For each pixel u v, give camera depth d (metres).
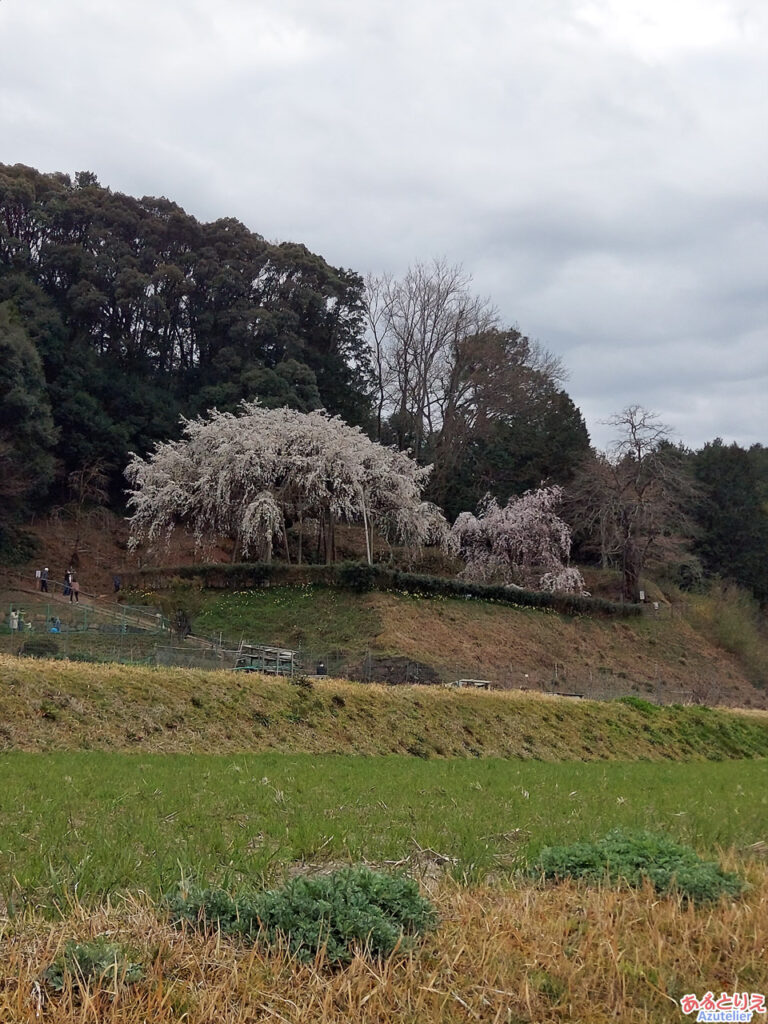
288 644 42.44
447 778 18.09
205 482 52.53
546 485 70.31
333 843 9.86
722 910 7.61
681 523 64.69
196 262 72.88
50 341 64.00
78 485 61.62
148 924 6.65
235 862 8.58
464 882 8.39
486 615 48.84
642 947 6.79
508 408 73.44
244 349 70.69
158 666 27.50
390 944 6.57
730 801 16.47
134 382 68.06
